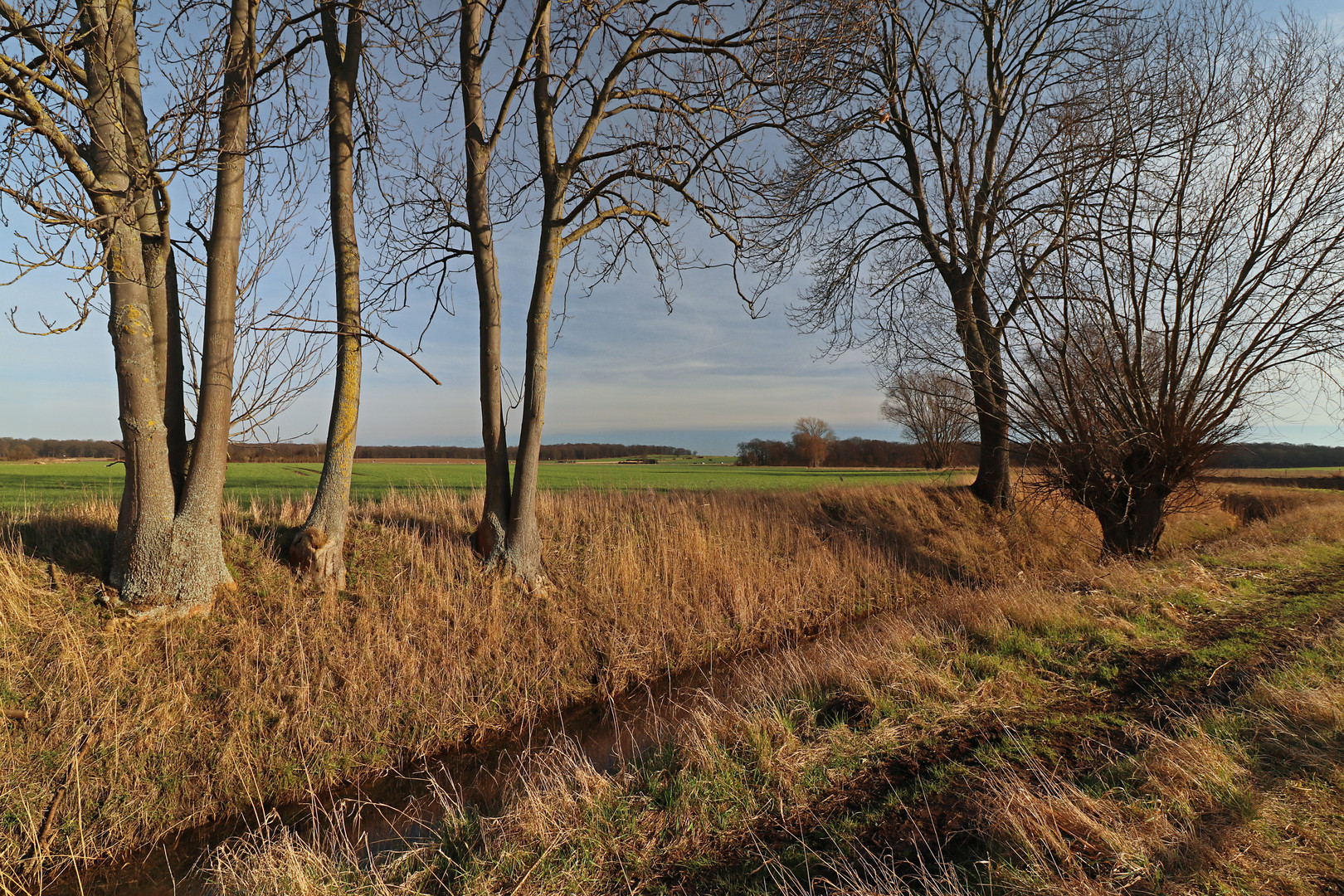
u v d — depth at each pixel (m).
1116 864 3.05
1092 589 8.55
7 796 4.52
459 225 9.14
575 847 3.79
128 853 4.62
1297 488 29.06
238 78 6.75
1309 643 6.23
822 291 16.48
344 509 7.57
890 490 16.73
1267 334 10.02
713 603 9.59
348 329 7.53
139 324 6.08
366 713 6.10
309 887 3.47
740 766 4.47
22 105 5.36
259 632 6.31
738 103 8.48
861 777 4.27
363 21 7.68
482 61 8.65
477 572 8.26
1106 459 10.69
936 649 6.40
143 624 5.94
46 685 5.21
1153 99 10.40
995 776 4.04
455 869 3.73
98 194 5.87
